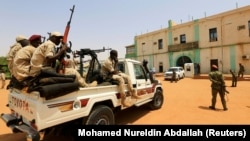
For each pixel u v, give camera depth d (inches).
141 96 243.8
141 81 247.8
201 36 1161.4
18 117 155.9
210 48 1120.8
